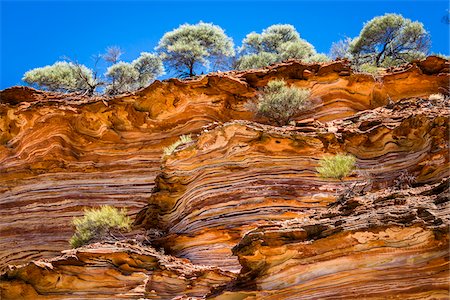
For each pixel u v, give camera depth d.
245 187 15.73
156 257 14.13
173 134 20.48
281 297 11.34
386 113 18.14
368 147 16.27
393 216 11.00
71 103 21.03
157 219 16.97
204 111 20.69
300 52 27.72
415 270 10.57
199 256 15.23
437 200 11.34
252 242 11.70
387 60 25.84
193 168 16.59
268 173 15.87
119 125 20.75
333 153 16.19
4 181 20.64
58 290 13.56
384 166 15.77
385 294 10.59
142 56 28.38
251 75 21.20
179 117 20.70
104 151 20.53
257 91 20.89
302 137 16.19
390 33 27.12
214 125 18.84
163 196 16.94
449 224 10.51
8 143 21.06
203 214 15.70
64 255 14.00
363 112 18.67
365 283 10.79
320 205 15.18
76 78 26.73
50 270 13.57
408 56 26.39
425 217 10.90
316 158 16.08
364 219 11.21
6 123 21.12
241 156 16.14
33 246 19.61
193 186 16.33
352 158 15.34
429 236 10.60
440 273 10.40
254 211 15.34
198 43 26.91
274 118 19.77
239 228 15.12
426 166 14.70
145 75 27.97
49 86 26.56
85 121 20.75
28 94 21.89
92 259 13.88
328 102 20.44
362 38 27.23
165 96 20.73
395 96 20.42
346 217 11.74
